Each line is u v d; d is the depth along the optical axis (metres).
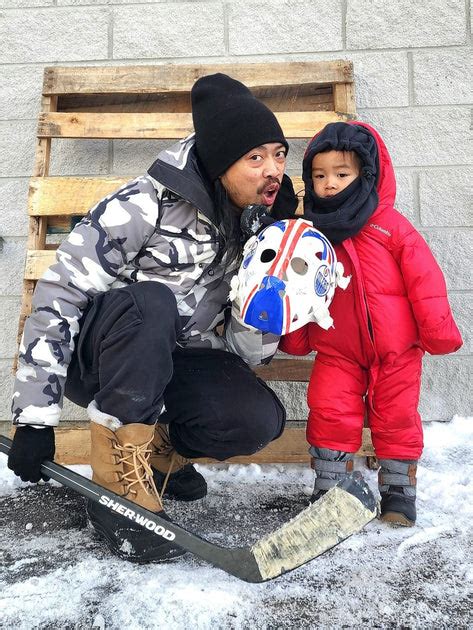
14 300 2.48
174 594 1.21
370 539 1.51
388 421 1.70
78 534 1.53
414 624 1.13
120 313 1.32
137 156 2.47
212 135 1.43
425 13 2.46
